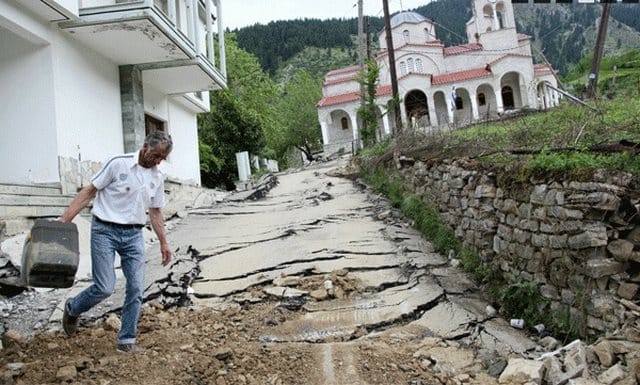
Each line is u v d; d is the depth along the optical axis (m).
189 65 12.30
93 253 3.97
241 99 33.44
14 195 7.30
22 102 9.07
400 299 5.71
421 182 9.79
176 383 3.56
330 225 9.50
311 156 52.16
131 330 4.06
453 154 8.59
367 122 19.88
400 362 4.06
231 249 8.05
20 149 9.04
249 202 13.17
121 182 3.96
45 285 3.73
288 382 3.68
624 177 4.32
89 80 10.51
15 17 8.20
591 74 17.84
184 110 17.12
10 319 5.13
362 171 15.66
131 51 11.09
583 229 4.50
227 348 4.10
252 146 26.61
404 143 12.05
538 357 4.33
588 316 4.47
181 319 5.19
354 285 6.13
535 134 7.49
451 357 4.28
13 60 9.12
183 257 7.55
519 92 38.16
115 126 11.57
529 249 5.41
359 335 4.88
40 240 3.67
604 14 17.62
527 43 39.19
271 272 6.77
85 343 4.21
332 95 42.44
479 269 6.43
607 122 6.50
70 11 8.96
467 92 38.72
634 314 4.03
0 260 5.91
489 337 4.84
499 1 39.91
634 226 4.25
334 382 3.68
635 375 3.50
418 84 37.00
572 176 4.74
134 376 3.59
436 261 7.10
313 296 5.85
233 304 5.77
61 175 8.95
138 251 4.12
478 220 6.72
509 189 5.91
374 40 63.53
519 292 5.36
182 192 13.05
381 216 9.85
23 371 3.58
